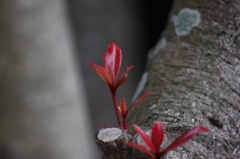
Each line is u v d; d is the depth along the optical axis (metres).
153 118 0.65
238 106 0.64
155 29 2.02
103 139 0.57
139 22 2.01
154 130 0.54
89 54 1.99
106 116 2.08
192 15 0.74
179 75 0.69
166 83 0.69
